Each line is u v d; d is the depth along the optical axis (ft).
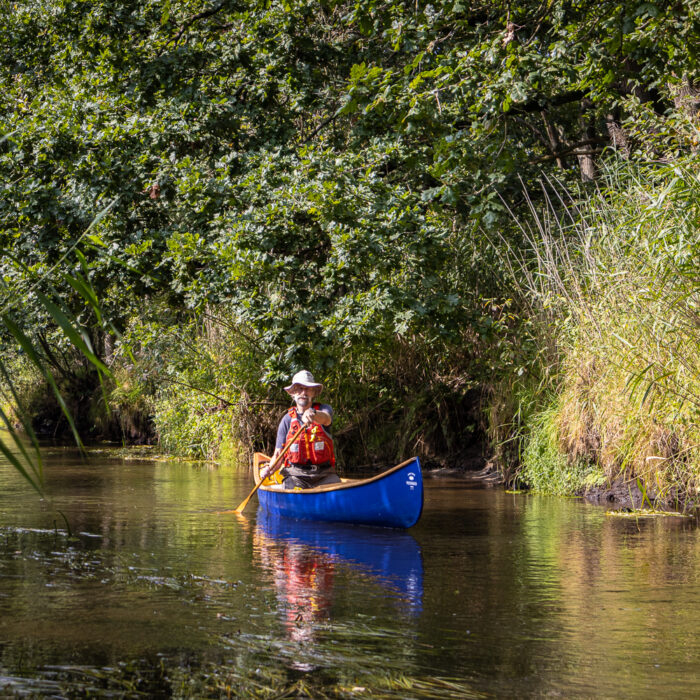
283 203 52.29
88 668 15.92
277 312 52.01
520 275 56.59
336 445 64.39
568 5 53.98
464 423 62.44
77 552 28.43
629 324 39.32
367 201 51.62
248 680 15.33
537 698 14.57
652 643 18.06
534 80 44.68
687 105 50.67
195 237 54.13
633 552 29.37
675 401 35.99
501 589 23.48
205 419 71.51
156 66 63.52
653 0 38.29
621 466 40.91
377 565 27.02
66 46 67.62
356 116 66.39
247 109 63.67
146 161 58.59
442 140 46.03
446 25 53.21
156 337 59.67
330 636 18.35
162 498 45.14
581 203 51.75
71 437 104.53
